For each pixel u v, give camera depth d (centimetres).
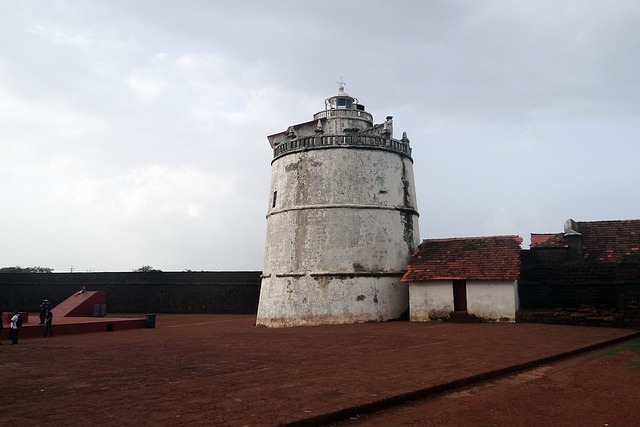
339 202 2658
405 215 2825
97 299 3800
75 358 1453
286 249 2728
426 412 771
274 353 1431
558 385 937
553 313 2098
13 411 779
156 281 4550
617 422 709
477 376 980
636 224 2506
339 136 2750
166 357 1407
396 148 2872
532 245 2522
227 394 866
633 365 1133
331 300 2550
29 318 3350
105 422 702
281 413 725
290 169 2842
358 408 762
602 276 2278
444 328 2011
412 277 2455
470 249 2530
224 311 4319
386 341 1627
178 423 687
